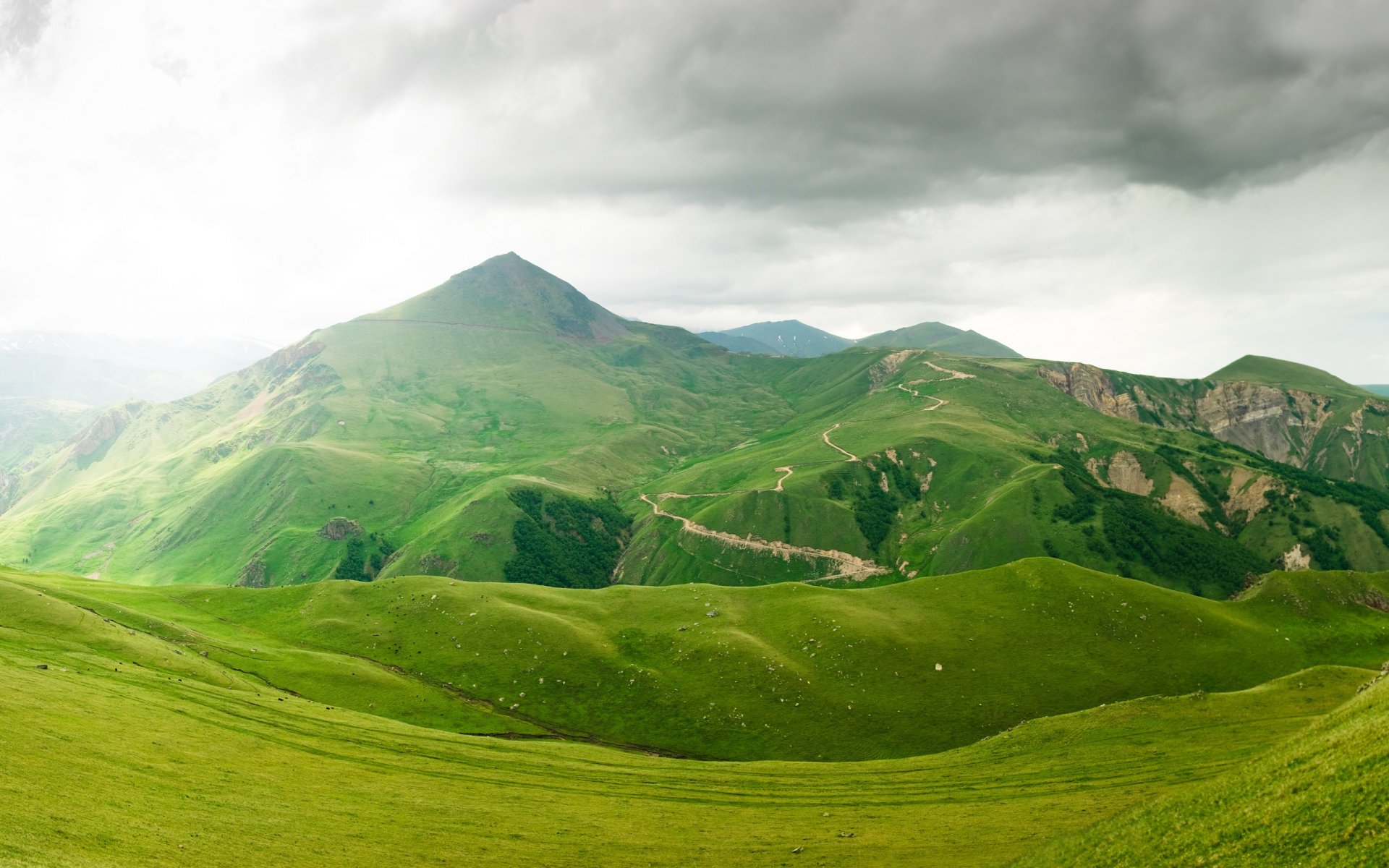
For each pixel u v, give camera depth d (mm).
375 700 138125
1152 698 104188
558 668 155375
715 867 60500
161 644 136375
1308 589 178375
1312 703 95812
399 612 185500
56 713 75938
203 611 194500
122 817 54031
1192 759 79000
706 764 104062
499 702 146000
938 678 143375
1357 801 38281
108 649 122250
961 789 82312
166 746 75625
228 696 106875
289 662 150250
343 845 58531
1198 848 42844
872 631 158000
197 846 52062
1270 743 79312
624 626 174125
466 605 183000
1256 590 185125
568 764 98688
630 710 141625
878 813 76125
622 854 63406
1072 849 52281
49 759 62531
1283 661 148250
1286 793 43750
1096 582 173125
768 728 132625
